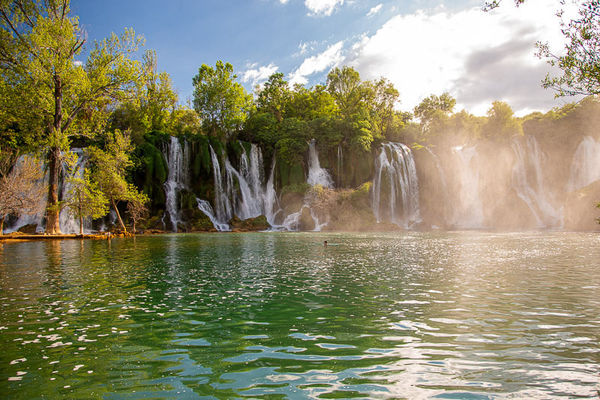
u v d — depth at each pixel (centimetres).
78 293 981
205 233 4541
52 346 586
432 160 6238
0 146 3522
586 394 419
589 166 5381
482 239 3045
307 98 7762
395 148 6197
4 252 2141
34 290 1023
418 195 6184
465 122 7050
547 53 1455
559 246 2319
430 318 728
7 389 440
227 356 542
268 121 6675
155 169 5019
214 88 6825
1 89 3169
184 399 413
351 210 5425
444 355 536
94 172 3912
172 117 7125
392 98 8119
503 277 1190
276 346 580
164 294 967
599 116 5381
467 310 784
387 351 554
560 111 5794
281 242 2870
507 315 742
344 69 8031
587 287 1017
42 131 3394
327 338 616
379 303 853
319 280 1162
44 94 3312
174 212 5156
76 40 3475
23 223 4300
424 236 3578
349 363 511
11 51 3162
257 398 412
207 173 5544
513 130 6122
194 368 500
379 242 2789
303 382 453
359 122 6228
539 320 705
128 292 994
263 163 6362
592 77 1363
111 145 3919
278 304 852
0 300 904
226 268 1445
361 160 6088
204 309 812
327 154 6278
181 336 632
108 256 1897
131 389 440
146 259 1756
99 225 4647
